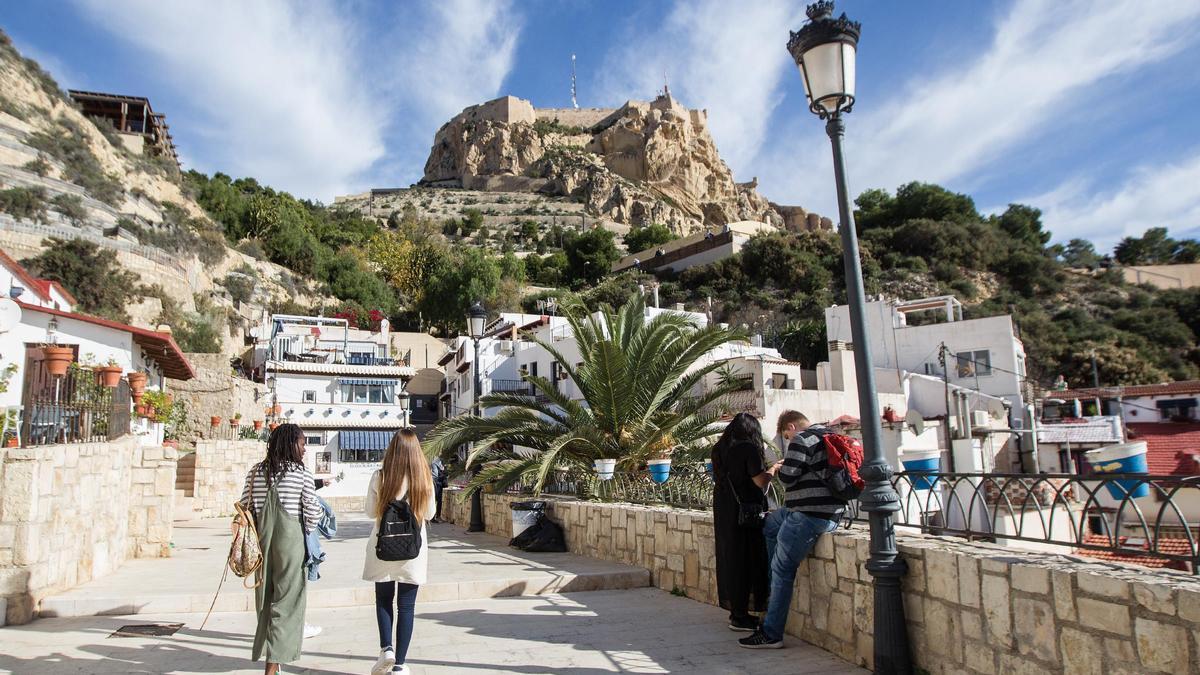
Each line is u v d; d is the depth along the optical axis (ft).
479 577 29.32
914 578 17.66
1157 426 100.83
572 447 50.98
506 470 48.57
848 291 18.83
